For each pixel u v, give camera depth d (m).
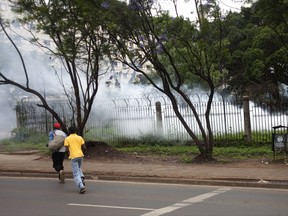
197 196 10.25
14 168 15.45
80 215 8.21
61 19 16.48
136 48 16.30
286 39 17.41
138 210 8.59
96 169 14.73
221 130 20.03
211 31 15.48
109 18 15.23
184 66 16.66
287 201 9.35
